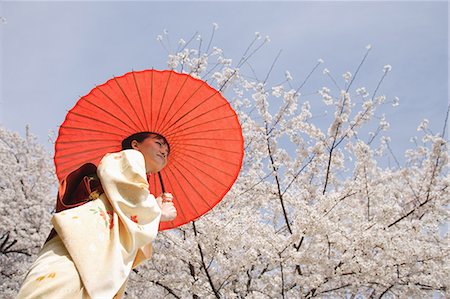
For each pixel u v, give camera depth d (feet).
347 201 27.17
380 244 21.86
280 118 28.94
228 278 22.70
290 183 28.55
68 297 4.88
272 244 21.91
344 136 28.86
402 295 23.00
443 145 28.32
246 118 28.66
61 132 7.48
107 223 5.56
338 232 21.97
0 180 38.06
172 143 7.66
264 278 22.25
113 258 5.30
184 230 23.11
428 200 26.48
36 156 40.57
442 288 23.24
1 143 39.27
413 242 22.36
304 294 23.56
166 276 22.68
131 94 7.38
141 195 5.81
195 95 7.45
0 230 36.99
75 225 5.33
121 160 6.07
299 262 22.04
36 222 37.06
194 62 28.35
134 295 24.67
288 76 28.27
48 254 5.21
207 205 8.11
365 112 28.81
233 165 7.91
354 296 25.38
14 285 35.14
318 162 29.84
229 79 28.17
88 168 6.24
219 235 21.47
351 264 21.81
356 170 28.91
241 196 26.50
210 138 7.78
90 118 7.47
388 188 29.27
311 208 21.81
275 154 29.30
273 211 29.89
